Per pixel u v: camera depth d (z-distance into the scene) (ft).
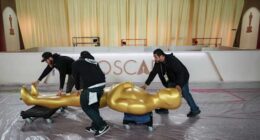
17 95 12.64
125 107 7.71
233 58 15.79
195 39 29.66
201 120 9.03
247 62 15.85
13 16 27.25
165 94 7.63
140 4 28.66
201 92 13.15
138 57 15.55
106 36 29.45
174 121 8.95
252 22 27.12
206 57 15.80
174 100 7.57
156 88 14.10
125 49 19.62
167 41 29.84
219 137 7.57
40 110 8.74
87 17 28.84
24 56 15.38
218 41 29.99
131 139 7.45
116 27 29.25
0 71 15.39
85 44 29.43
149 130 8.09
